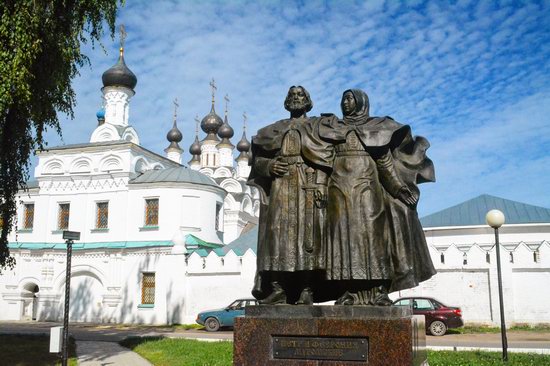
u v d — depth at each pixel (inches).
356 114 303.4
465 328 1085.1
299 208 291.7
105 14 713.6
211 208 1652.3
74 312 1584.6
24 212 1718.8
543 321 1067.9
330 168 293.6
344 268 280.5
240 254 1362.0
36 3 631.8
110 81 1888.5
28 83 633.0
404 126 298.0
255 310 281.0
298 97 314.0
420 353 292.5
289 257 286.8
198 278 1316.4
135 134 1872.5
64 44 665.0
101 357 696.4
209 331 1160.8
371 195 288.8
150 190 1609.3
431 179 309.9
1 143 666.2
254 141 313.1
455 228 1411.2
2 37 621.6
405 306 283.7
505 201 1545.3
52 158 1699.1
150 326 1348.4
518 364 565.6
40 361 633.0
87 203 1660.9
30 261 1652.3
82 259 1606.8
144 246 1536.7
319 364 264.8
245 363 273.6
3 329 1228.5
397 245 290.5
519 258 1098.1
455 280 1122.0
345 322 264.4
